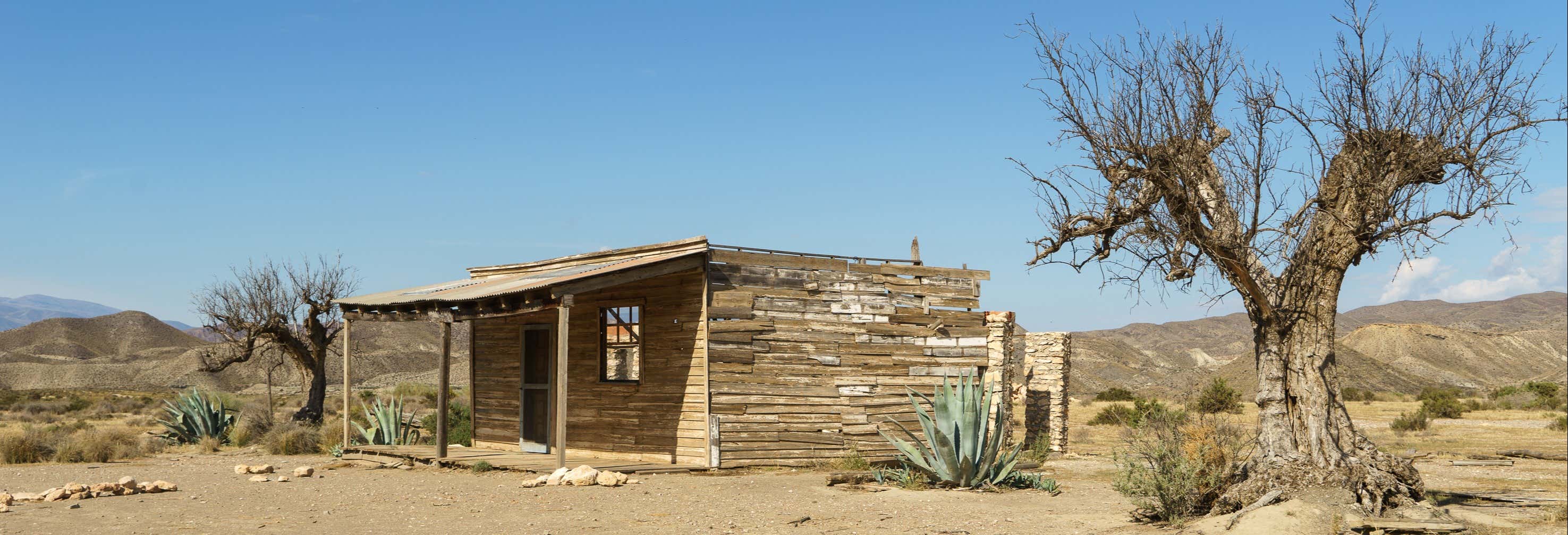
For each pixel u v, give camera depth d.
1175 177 11.10
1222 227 11.23
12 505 13.09
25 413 45.97
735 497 14.19
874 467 18.23
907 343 20.00
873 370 19.41
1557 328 150.00
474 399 22.53
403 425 24.69
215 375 86.38
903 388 19.77
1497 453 25.23
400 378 86.50
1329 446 11.33
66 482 16.92
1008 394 23.36
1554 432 34.56
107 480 17.39
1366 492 11.09
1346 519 10.45
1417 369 126.25
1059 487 16.30
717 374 17.64
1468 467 21.66
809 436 18.39
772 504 13.47
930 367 20.27
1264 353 11.89
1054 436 26.48
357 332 104.12
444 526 11.62
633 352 22.09
